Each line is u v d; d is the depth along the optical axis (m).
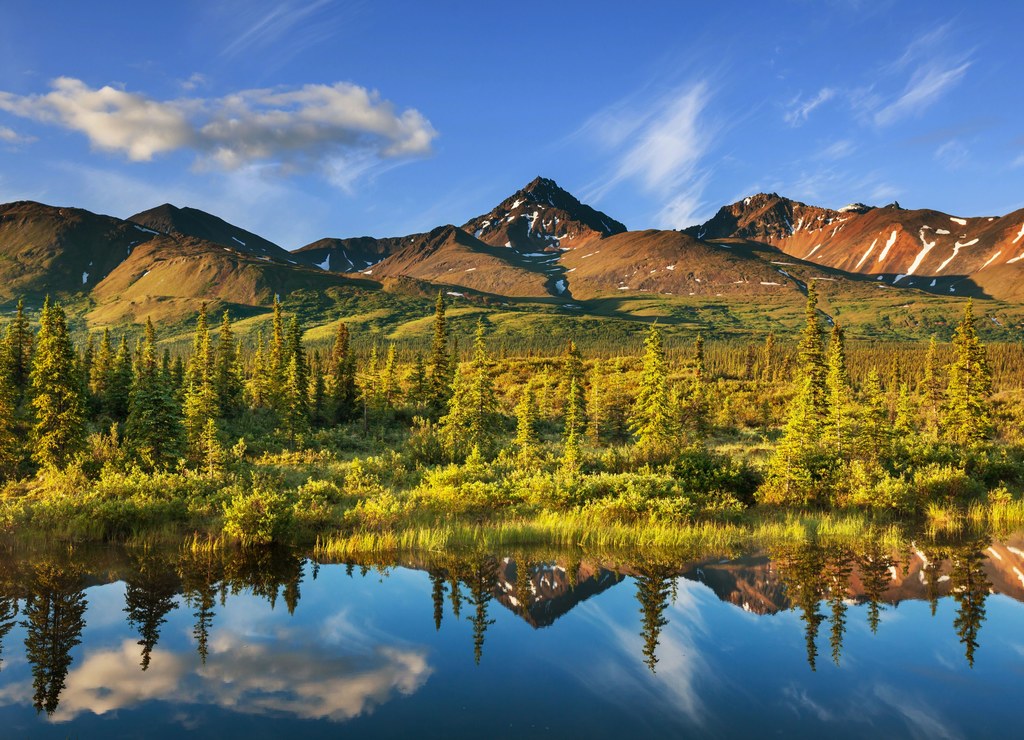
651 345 47.16
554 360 122.62
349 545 23.59
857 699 12.65
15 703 12.27
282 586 19.80
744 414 75.44
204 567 21.52
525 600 18.78
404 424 75.75
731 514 28.55
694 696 12.72
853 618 17.28
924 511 30.64
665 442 42.19
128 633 16.03
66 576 20.39
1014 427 61.22
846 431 40.25
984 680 13.48
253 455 48.72
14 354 62.62
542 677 13.72
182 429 39.88
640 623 16.92
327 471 37.44
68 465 34.41
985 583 20.36
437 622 16.92
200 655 14.69
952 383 54.38
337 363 79.88
